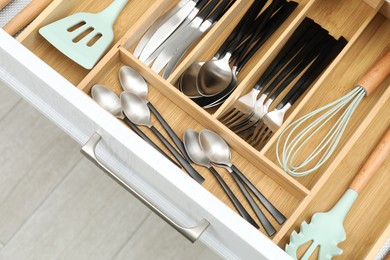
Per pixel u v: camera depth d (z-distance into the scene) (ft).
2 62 3.08
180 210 3.15
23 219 4.88
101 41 3.30
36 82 2.90
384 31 3.51
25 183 4.94
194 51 3.31
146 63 3.38
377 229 3.21
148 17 3.32
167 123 3.33
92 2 3.48
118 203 4.93
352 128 3.38
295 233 3.07
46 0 3.30
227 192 3.21
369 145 3.35
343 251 3.18
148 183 3.15
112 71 3.38
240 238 2.60
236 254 3.12
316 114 3.40
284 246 3.17
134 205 4.93
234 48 3.38
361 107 3.40
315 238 3.06
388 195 3.26
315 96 3.43
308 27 3.43
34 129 5.03
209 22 3.45
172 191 2.82
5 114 5.05
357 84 3.28
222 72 3.37
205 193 2.61
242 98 3.34
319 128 3.20
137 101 3.30
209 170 3.27
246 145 3.13
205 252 4.86
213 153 3.25
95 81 3.31
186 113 3.37
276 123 3.30
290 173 3.14
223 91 3.35
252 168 3.29
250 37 3.41
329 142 3.35
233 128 3.28
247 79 3.24
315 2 3.53
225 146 3.26
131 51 3.41
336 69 3.46
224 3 3.45
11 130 5.02
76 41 3.36
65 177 4.96
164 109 3.37
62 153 5.00
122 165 3.18
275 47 3.28
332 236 3.07
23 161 4.97
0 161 4.96
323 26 3.54
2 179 4.93
